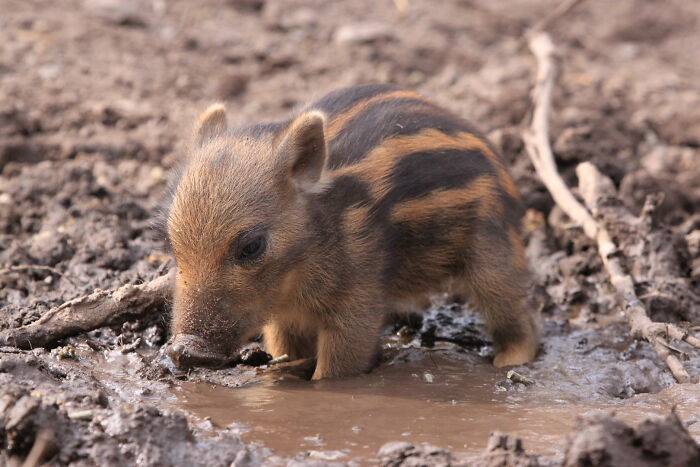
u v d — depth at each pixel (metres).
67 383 9.42
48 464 7.95
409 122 11.60
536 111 16.05
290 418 9.36
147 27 21.36
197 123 11.39
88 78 18.55
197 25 21.66
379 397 10.12
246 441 8.69
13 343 10.45
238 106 18.17
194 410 9.48
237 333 9.92
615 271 12.31
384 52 20.69
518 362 11.41
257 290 10.08
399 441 8.73
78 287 12.05
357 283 10.90
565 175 15.87
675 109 18.05
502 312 11.66
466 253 11.75
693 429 9.12
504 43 22.00
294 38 21.33
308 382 10.62
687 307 12.35
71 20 20.89
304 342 11.75
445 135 11.69
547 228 14.80
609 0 24.69
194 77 19.17
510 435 8.22
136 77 18.78
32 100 17.30
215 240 9.73
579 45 22.33
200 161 10.30
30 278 12.30
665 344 10.80
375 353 11.16
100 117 17.05
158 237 11.14
